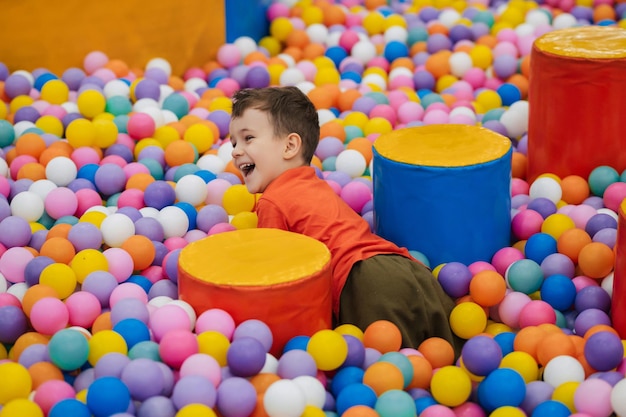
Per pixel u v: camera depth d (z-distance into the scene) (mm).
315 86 5320
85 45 5246
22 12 5035
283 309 2787
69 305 2998
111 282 3154
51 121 4461
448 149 3447
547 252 3455
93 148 4254
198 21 5629
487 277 3164
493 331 3172
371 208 3910
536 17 6176
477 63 5477
